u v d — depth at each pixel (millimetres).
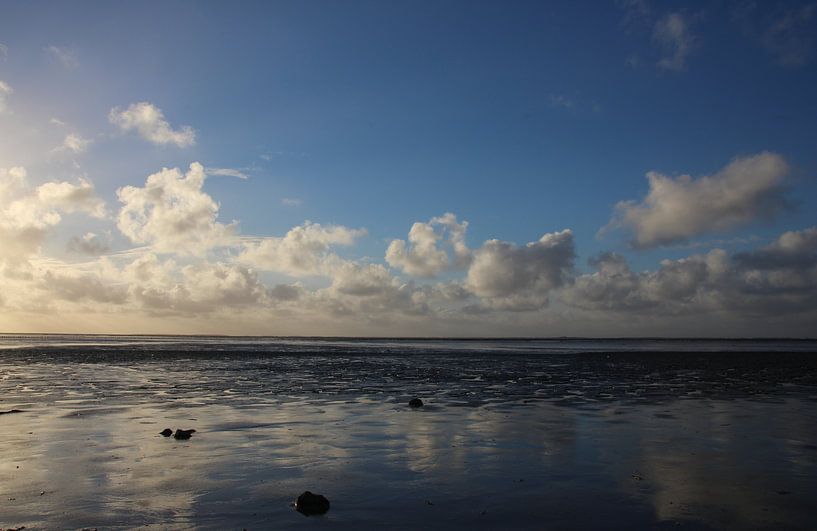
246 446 14625
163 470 12188
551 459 13438
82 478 11531
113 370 40156
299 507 9727
